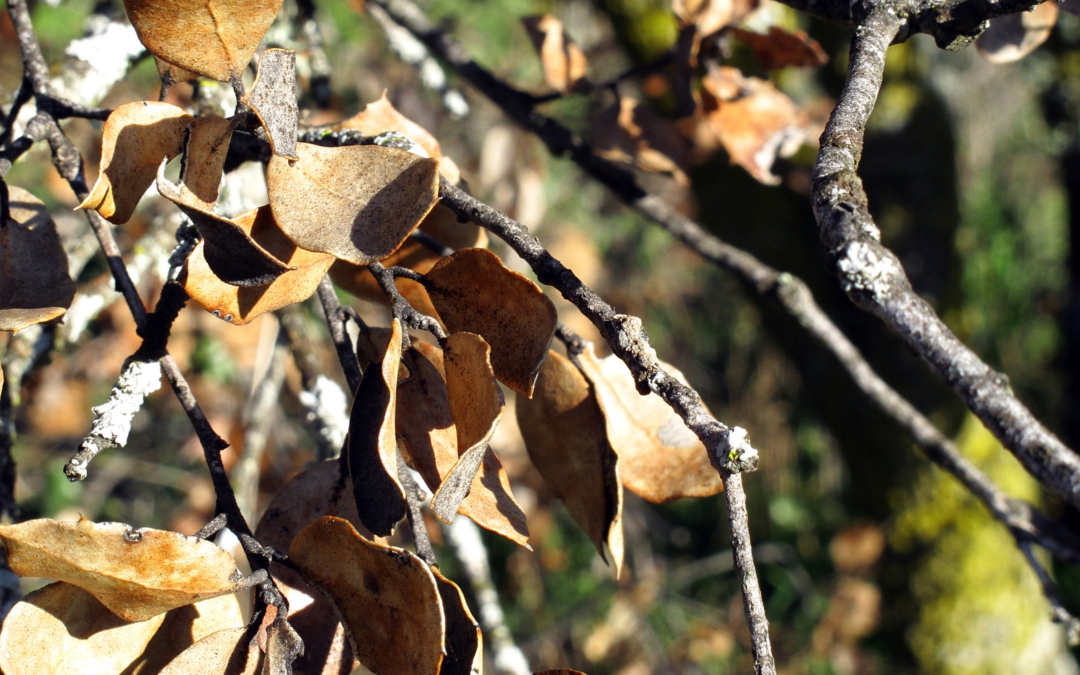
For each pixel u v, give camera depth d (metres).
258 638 0.62
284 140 0.62
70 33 1.98
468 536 1.02
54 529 0.60
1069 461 0.62
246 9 0.62
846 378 1.72
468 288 0.65
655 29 1.46
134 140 0.64
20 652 0.62
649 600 2.63
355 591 0.61
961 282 1.81
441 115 1.92
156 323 0.66
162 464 2.21
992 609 1.98
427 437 0.64
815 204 0.61
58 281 0.66
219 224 0.60
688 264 3.27
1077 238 2.47
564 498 0.69
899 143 1.68
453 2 2.48
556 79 0.92
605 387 0.69
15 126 0.79
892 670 2.43
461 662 0.61
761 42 0.85
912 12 0.66
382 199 0.62
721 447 0.61
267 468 1.82
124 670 0.63
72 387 1.96
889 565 2.06
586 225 3.12
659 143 0.87
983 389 0.62
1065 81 2.20
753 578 0.60
